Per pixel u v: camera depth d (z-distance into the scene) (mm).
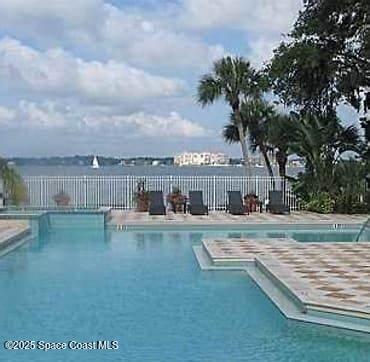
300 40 28172
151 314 9422
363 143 26641
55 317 9250
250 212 25625
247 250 14625
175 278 12414
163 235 19984
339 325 8320
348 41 27656
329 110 28266
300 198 26719
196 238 19156
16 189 25562
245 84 30172
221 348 7660
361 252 14125
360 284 10234
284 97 29156
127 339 8086
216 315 9328
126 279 12344
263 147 29766
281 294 10336
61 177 27000
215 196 27219
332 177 25781
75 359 7281
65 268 13719
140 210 26172
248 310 9633
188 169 36531
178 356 7359
